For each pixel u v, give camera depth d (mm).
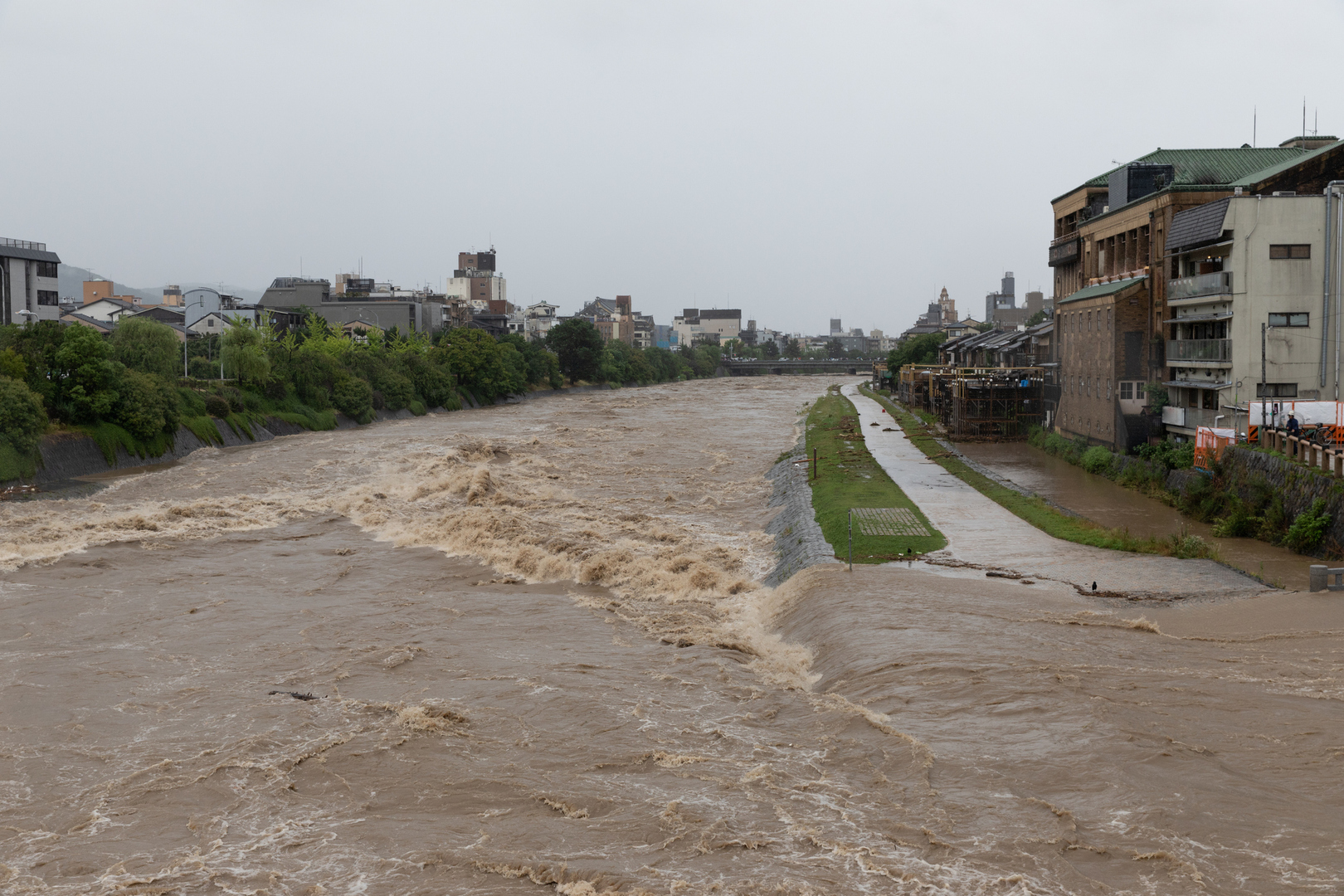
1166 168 71125
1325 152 60438
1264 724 21953
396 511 57719
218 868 18312
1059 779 19891
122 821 20344
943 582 35906
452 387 144000
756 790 20594
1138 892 15875
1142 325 66875
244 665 30594
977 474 65250
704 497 63062
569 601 38688
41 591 39750
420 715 25594
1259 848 16938
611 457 82688
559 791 21047
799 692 27125
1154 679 25078
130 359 84562
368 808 20672
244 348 97688
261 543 49719
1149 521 48625
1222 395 55844
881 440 91312
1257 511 45062
